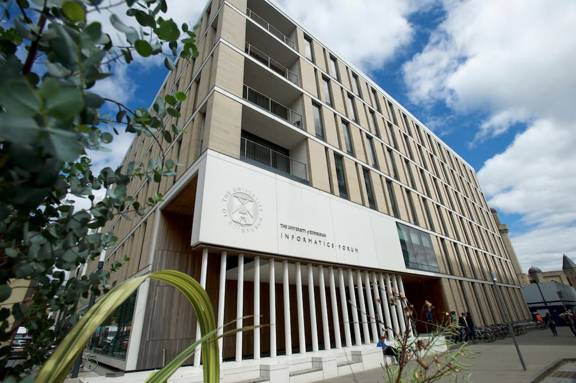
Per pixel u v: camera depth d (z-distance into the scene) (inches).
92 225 52.7
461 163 1300.4
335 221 494.9
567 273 2491.4
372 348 431.8
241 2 562.6
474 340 655.1
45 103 19.7
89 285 54.2
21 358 48.2
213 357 55.2
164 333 378.0
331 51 768.3
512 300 1079.6
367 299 497.4
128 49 40.1
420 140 1037.2
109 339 452.1
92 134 43.6
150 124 54.7
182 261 449.1
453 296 722.8
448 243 832.3
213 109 414.3
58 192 43.4
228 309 455.2
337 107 681.0
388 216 636.7
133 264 533.6
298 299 399.9
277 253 384.8
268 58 618.5
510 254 1834.4
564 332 877.2
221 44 477.1
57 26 27.8
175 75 666.8
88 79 30.1
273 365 306.7
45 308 48.4
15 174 26.1
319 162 546.6
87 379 273.3
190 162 425.4
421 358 82.0
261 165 437.7
